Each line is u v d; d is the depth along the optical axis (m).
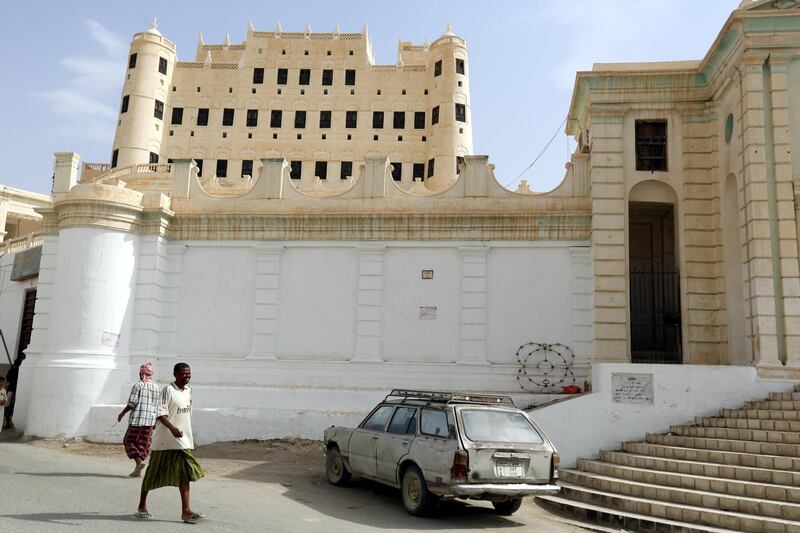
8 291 25.95
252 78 70.44
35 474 11.90
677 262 18.02
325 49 71.31
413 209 18.88
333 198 19.28
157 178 47.81
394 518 9.95
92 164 54.34
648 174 18.06
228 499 10.51
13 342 24.84
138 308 18.80
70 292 18.06
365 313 18.58
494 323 18.19
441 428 10.23
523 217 18.42
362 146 69.12
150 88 67.44
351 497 11.46
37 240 25.73
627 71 18.20
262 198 19.58
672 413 14.26
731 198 17.27
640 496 11.41
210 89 70.25
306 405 17.61
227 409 17.34
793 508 9.88
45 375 17.58
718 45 16.88
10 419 20.61
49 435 17.20
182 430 8.73
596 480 12.36
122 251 18.66
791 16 15.72
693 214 17.80
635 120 18.39
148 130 66.69
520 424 10.45
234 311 19.11
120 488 10.89
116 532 7.57
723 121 17.45
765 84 15.90
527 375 17.78
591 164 18.16
